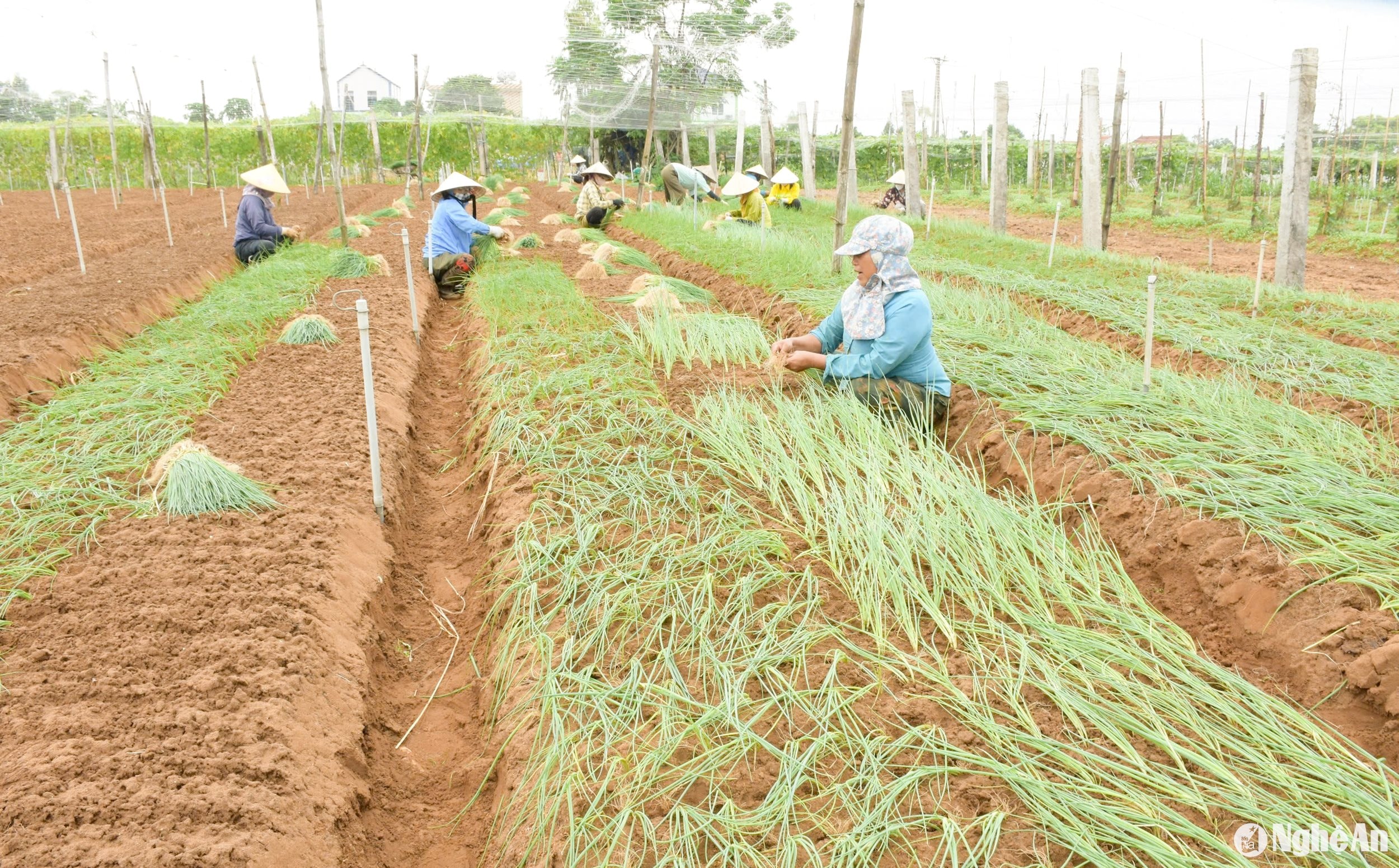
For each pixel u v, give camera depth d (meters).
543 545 4.09
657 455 4.97
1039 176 33.91
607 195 19.97
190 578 3.65
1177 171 34.88
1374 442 5.18
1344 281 14.02
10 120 35.88
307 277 10.09
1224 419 5.12
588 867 2.39
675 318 7.94
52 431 5.12
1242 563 3.64
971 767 2.68
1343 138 28.30
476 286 10.42
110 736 2.73
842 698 2.96
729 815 2.50
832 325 6.03
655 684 3.08
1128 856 2.37
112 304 8.31
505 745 3.01
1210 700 2.94
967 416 5.76
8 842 2.27
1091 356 6.75
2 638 3.23
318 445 5.24
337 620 3.56
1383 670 2.93
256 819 2.44
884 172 42.94
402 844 2.85
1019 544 3.86
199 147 39.25
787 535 4.16
